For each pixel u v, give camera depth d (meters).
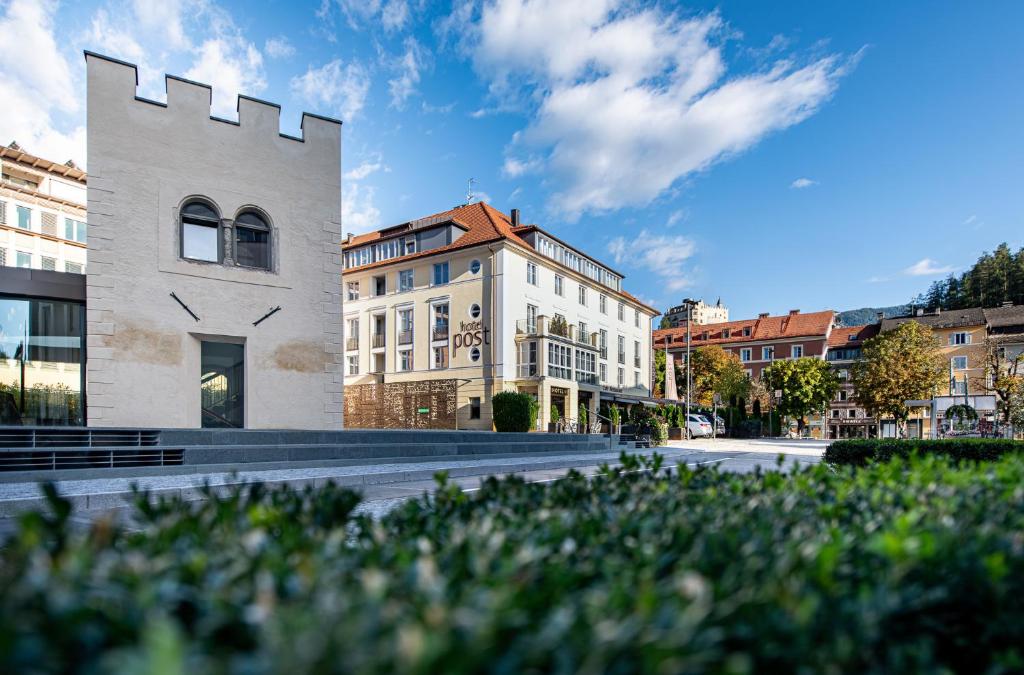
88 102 13.67
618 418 31.09
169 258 14.39
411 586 1.43
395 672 0.98
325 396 16.45
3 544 4.73
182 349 14.39
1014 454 4.20
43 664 1.06
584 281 40.09
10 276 13.09
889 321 66.50
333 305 16.84
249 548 1.82
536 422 28.39
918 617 1.94
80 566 1.40
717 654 1.32
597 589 1.52
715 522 2.30
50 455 9.88
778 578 1.57
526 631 1.25
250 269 15.55
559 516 2.40
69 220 40.38
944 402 25.16
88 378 13.18
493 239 32.34
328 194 17.02
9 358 13.23
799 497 2.91
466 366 33.41
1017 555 2.02
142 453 10.91
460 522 2.52
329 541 1.93
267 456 12.44
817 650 1.43
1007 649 1.89
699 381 59.31
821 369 53.31
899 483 3.25
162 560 1.60
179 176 14.68
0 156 37.56
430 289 35.38
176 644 0.95
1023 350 54.56
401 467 13.07
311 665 0.98
